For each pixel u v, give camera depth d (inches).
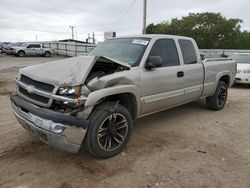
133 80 157.9
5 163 140.2
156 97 177.8
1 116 218.7
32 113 134.4
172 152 158.6
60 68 145.4
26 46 1216.2
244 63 441.4
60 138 127.2
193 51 220.1
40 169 135.5
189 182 126.9
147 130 195.8
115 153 150.5
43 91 133.9
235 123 221.6
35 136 143.5
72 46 1416.1
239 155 157.8
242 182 128.4
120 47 189.0
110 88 141.6
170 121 219.8
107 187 121.8
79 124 127.3
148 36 189.3
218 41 1831.9
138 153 155.9
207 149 164.6
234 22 1845.5
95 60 143.6
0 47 1304.1
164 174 133.4
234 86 447.8
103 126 143.9
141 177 130.1
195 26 1835.6
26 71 150.9
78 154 152.3
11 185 121.4
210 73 233.9
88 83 134.4
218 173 135.7
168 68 186.7
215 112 254.7
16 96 152.7
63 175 130.6
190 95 213.6
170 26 1879.9
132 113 168.2
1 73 527.8
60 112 129.5
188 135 188.4
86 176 130.2
